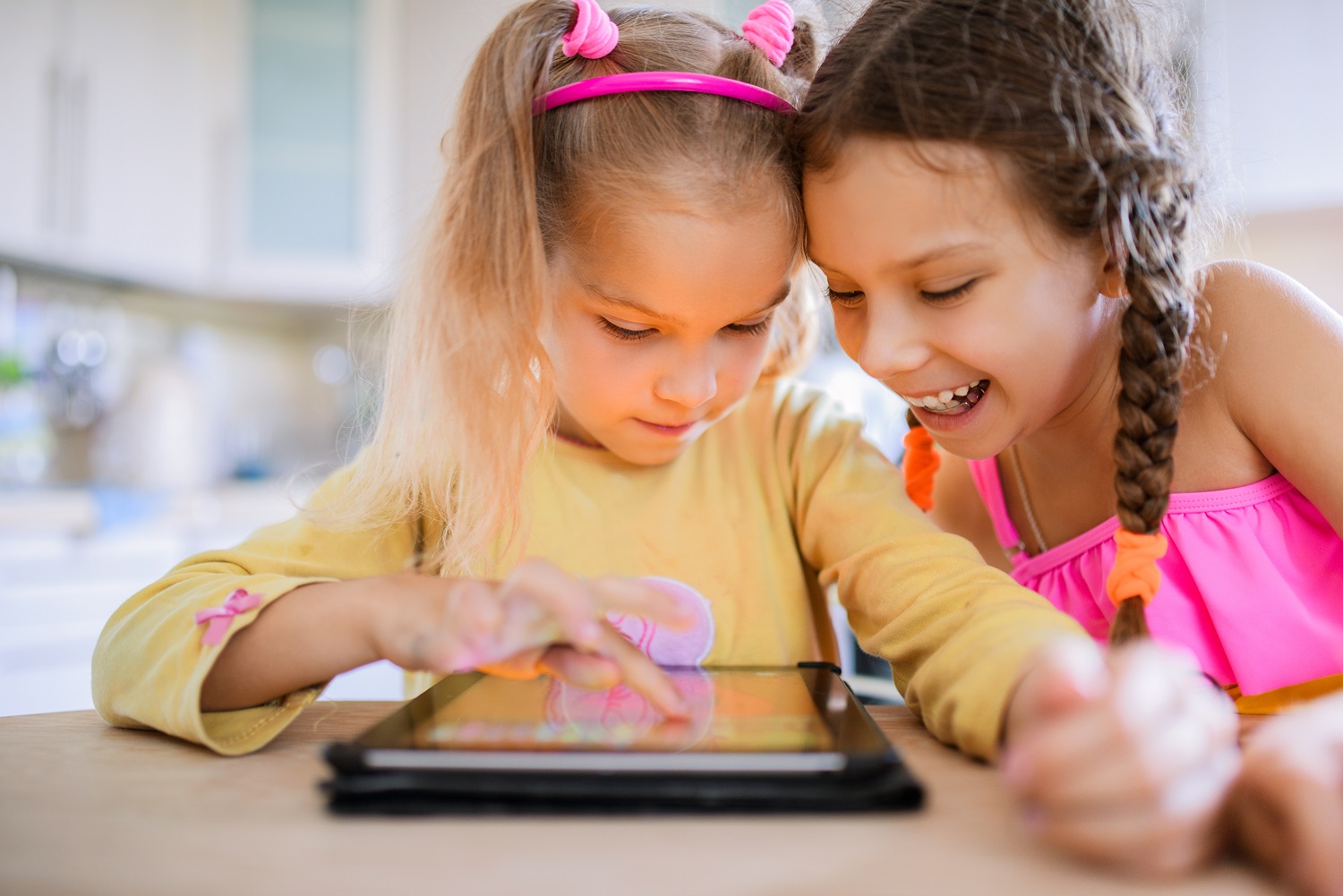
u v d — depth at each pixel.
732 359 0.74
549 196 0.74
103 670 0.59
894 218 0.64
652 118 0.71
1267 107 1.83
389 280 0.91
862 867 0.34
